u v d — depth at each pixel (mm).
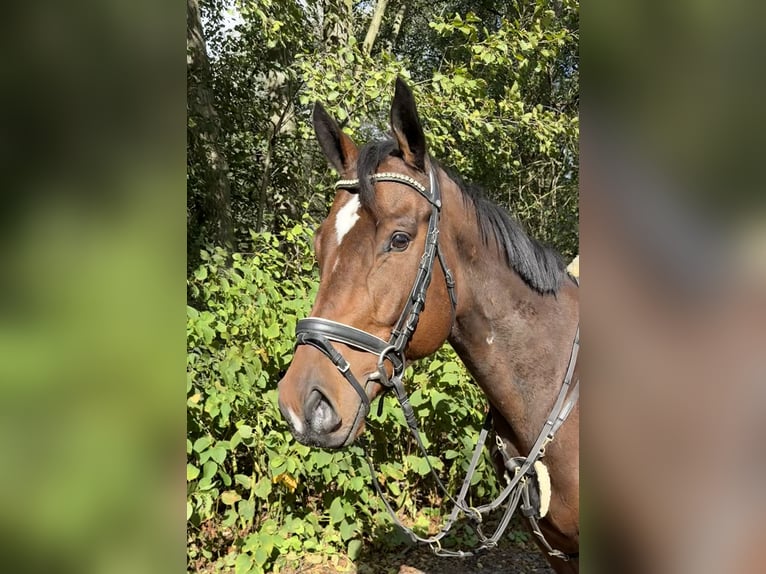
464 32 4805
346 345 1464
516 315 1691
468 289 1669
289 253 4273
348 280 1489
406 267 1520
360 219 1518
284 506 3336
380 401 1613
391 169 1572
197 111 5176
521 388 1687
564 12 5723
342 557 3287
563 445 1612
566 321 1728
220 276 3402
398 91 1556
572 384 1631
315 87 4406
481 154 5633
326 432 1420
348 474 3240
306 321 1492
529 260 1707
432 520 3717
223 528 3182
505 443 1788
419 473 3416
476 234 1685
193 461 2957
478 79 4762
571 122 5457
